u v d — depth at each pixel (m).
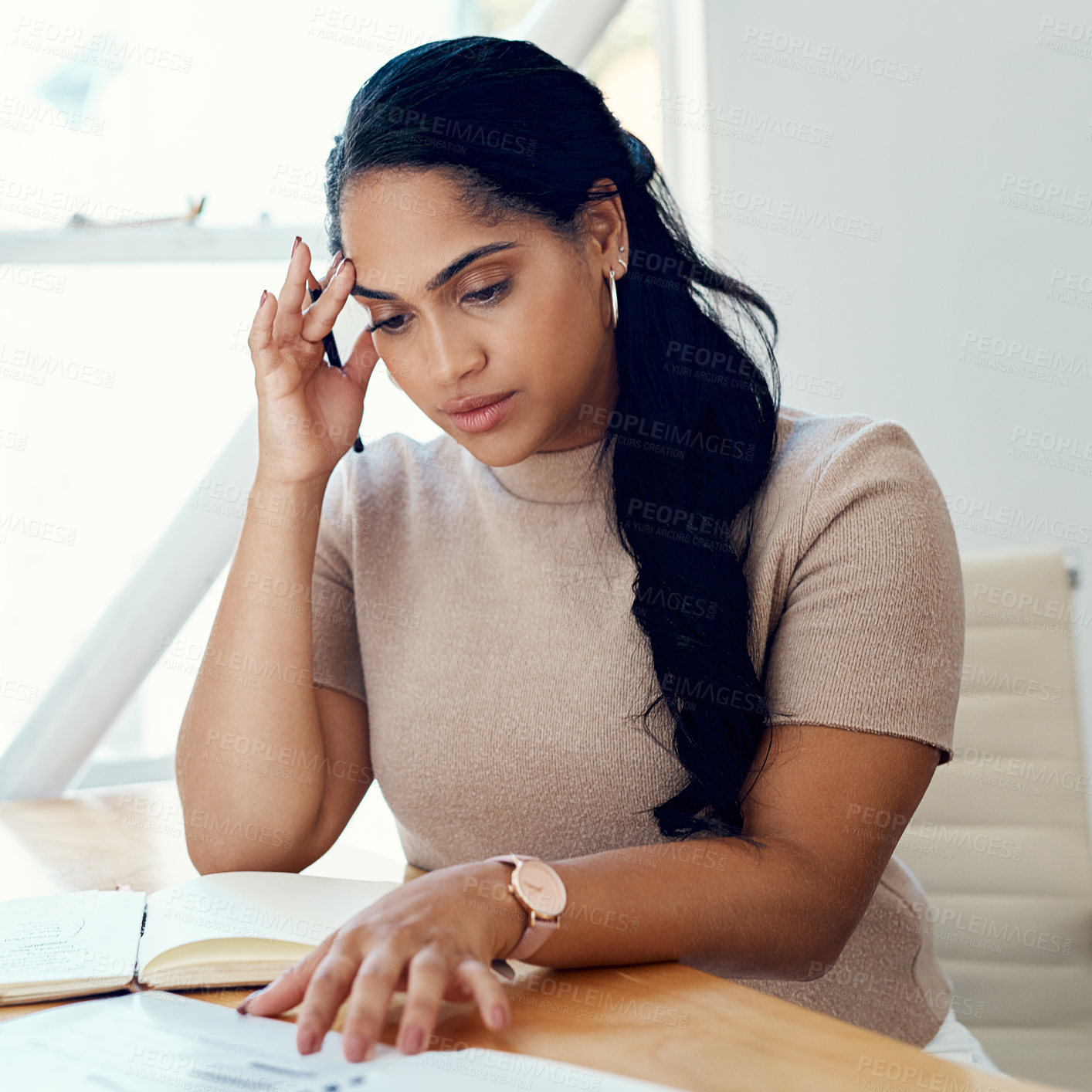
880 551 0.85
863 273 2.01
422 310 0.86
